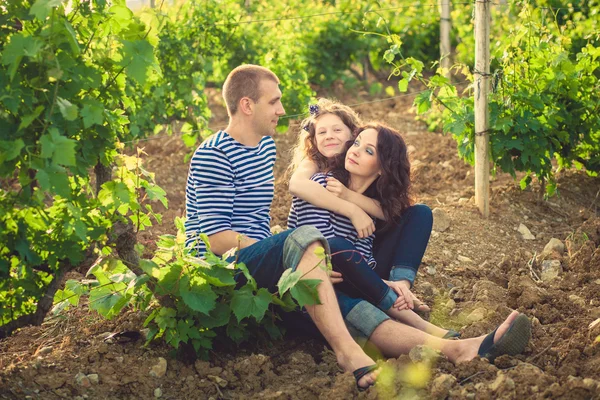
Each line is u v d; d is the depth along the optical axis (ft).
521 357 10.74
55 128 9.25
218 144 11.48
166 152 22.45
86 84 9.73
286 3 29.63
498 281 14.44
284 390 9.98
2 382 9.80
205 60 21.12
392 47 16.81
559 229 16.80
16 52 8.94
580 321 11.88
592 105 17.29
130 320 11.82
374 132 11.99
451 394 9.52
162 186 19.85
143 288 11.22
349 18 29.76
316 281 10.19
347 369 10.21
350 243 11.34
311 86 30.55
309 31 28.99
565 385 9.25
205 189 11.35
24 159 9.37
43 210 9.89
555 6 21.53
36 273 10.41
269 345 11.57
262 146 12.00
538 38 17.57
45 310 10.60
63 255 10.04
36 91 9.46
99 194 10.36
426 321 11.72
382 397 9.62
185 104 20.42
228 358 11.18
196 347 10.69
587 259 14.49
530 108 16.78
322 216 12.05
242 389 10.46
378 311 10.82
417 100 17.04
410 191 12.34
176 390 10.39
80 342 11.41
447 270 14.73
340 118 12.51
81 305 13.17
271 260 10.82
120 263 10.90
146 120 19.70
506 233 16.43
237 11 23.18
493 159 17.02
